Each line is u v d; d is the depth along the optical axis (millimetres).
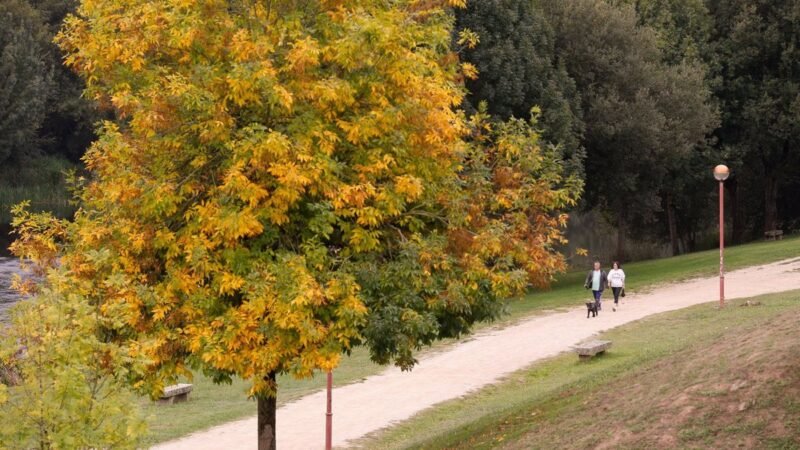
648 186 50500
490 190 15602
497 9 39969
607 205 57312
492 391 24797
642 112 44406
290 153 13203
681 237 68375
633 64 45406
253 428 22219
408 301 13719
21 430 8680
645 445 11781
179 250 13367
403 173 14211
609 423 12938
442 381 26406
